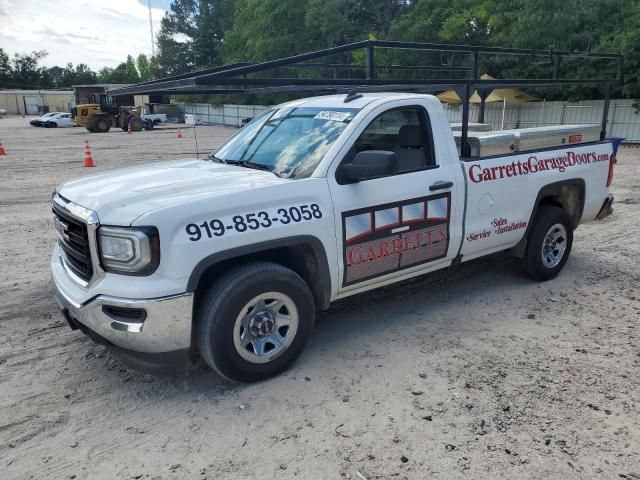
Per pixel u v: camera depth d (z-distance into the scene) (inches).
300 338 148.3
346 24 1609.3
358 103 166.6
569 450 117.0
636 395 138.0
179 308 125.3
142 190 136.9
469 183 180.1
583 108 904.3
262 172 156.3
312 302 148.9
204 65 2746.1
